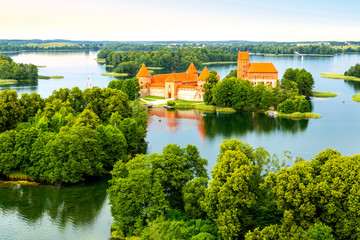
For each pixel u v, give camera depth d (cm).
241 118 18900
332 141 14162
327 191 5859
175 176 7688
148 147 13438
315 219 5925
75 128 10325
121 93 15812
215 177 6988
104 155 10694
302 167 6431
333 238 5366
